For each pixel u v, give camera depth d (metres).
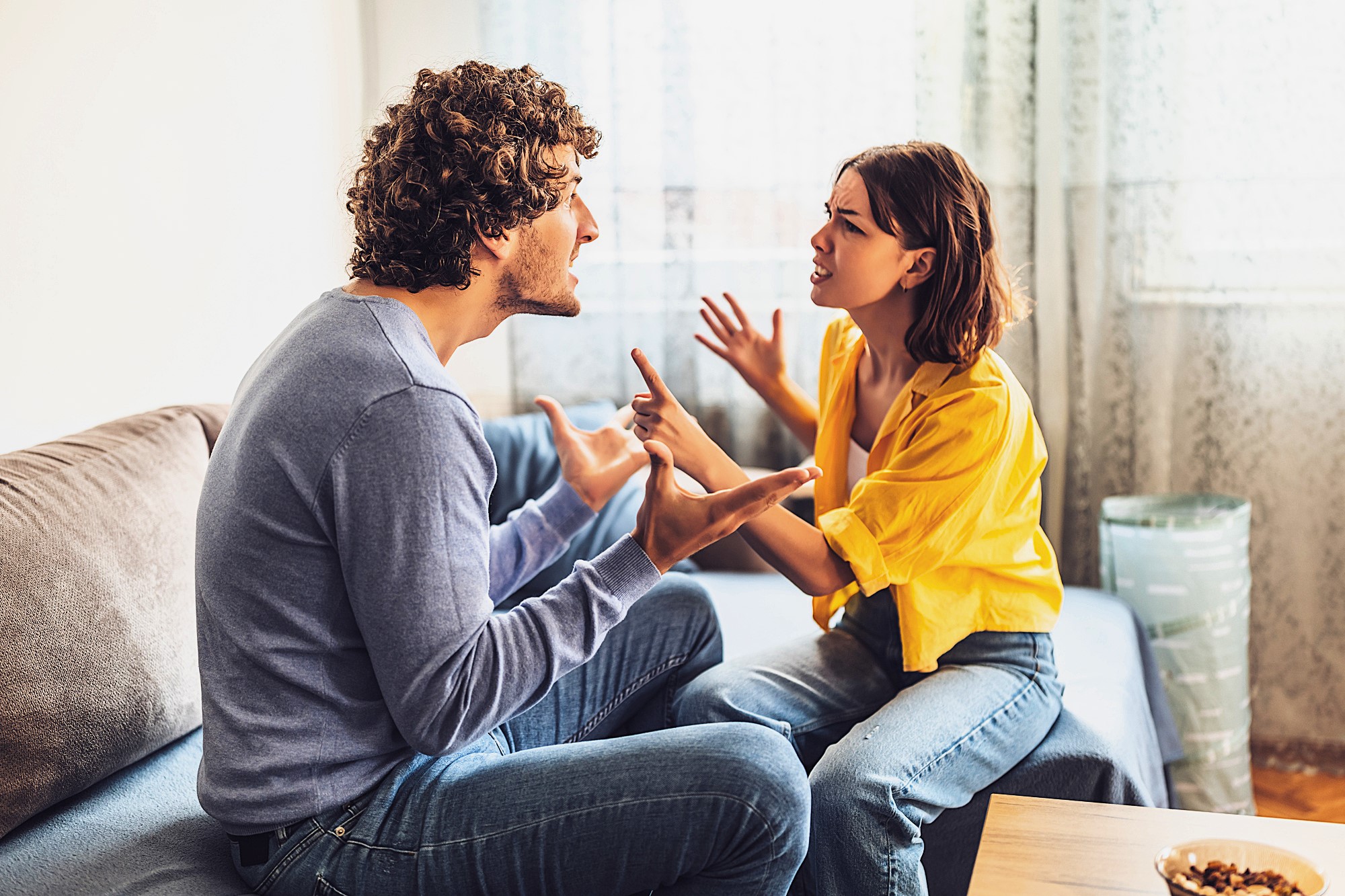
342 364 1.05
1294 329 2.41
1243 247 2.41
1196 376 2.49
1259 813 2.27
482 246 1.16
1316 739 2.51
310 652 1.08
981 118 2.47
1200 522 2.12
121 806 1.33
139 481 1.54
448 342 1.20
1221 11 2.35
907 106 2.54
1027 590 1.54
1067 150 2.46
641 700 1.53
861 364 1.68
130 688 1.36
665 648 1.51
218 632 1.09
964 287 1.46
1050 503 2.54
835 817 1.28
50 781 1.26
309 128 2.51
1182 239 2.44
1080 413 2.52
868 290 1.48
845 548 1.41
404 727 1.07
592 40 2.65
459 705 1.06
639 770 1.12
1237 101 2.37
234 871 1.19
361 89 2.77
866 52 2.54
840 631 1.65
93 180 1.79
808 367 2.65
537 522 1.45
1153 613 2.18
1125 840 1.08
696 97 2.62
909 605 1.46
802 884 1.44
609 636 1.48
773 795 1.11
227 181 2.18
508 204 1.13
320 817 1.11
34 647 1.28
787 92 2.57
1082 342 2.49
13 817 1.23
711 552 2.43
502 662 1.09
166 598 1.48
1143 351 2.48
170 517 1.55
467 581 1.06
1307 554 2.47
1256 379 2.45
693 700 1.49
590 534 2.23
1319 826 1.08
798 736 1.48
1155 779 1.78
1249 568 2.32
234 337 2.21
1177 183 2.41
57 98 1.71
